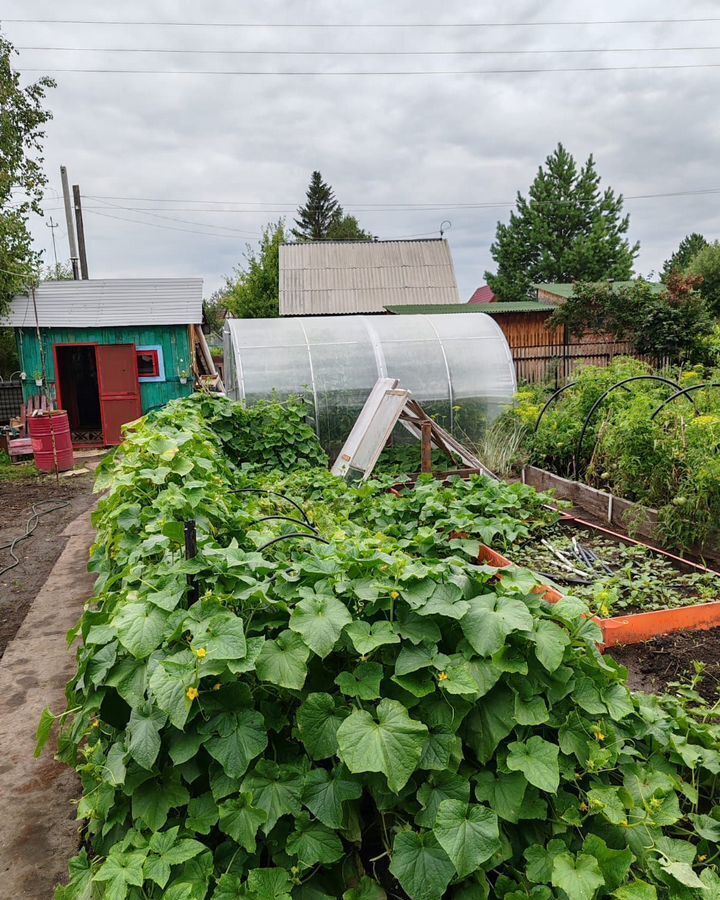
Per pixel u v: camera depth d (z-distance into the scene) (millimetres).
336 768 1975
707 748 2436
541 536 5484
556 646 2033
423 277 25203
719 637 3689
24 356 13375
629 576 4570
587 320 17531
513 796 1967
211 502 3400
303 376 9859
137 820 2031
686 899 1864
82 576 6164
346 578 2301
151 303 14000
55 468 11016
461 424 10375
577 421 7836
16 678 4188
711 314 20266
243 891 1842
